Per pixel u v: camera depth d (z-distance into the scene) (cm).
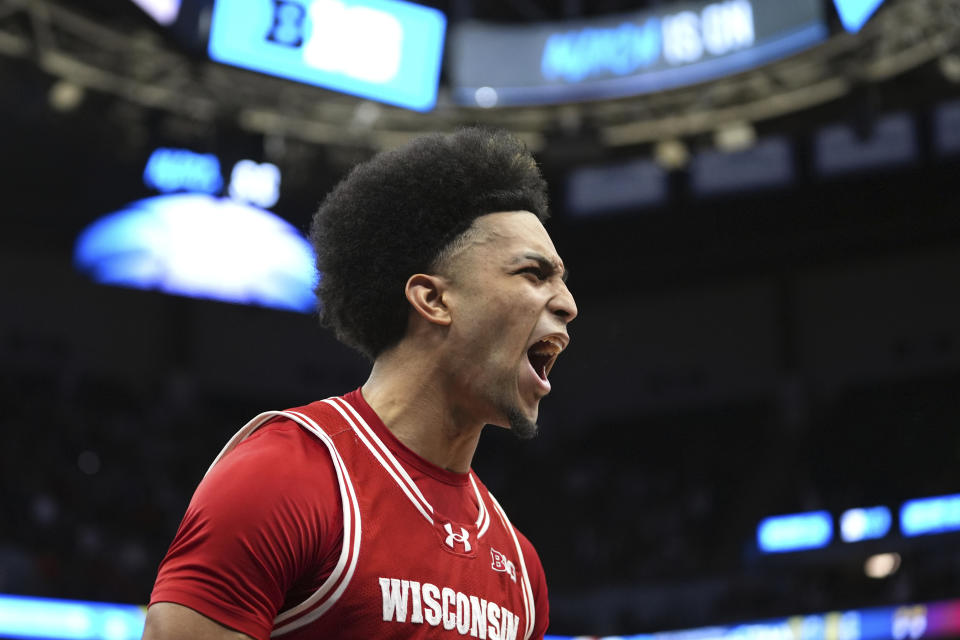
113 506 3122
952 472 3422
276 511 268
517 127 2631
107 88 2367
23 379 3447
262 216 3519
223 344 3784
